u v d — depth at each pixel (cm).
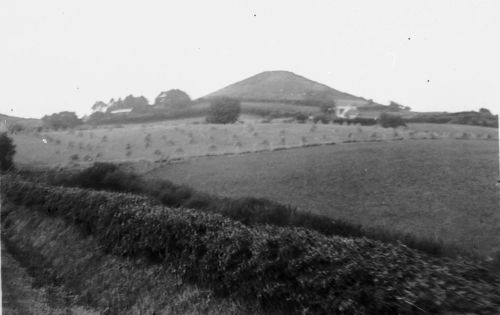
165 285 795
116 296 843
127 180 1215
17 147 1600
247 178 1015
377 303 500
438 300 480
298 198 872
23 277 1034
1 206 1522
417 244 648
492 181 765
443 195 775
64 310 845
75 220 1160
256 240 689
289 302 592
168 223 859
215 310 678
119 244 966
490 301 476
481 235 655
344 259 584
